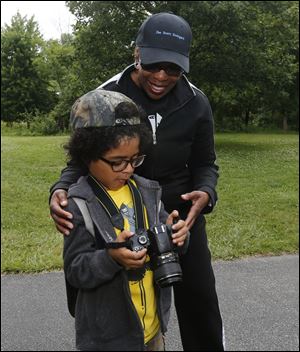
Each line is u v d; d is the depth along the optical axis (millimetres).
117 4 17609
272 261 4855
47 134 23719
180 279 1632
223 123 35531
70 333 3367
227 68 18641
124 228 1682
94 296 1634
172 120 2105
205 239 2359
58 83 28062
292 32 19562
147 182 1818
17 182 8906
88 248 1625
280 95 22281
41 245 5316
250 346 3234
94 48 17922
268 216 6625
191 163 2336
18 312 3660
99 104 1589
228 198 7719
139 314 1685
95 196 1667
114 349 1638
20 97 33469
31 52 34375
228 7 17047
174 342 3279
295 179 9648
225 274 4484
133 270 1667
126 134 1584
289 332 3418
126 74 2107
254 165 11789
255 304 3838
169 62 1901
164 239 1630
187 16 17141
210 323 2371
